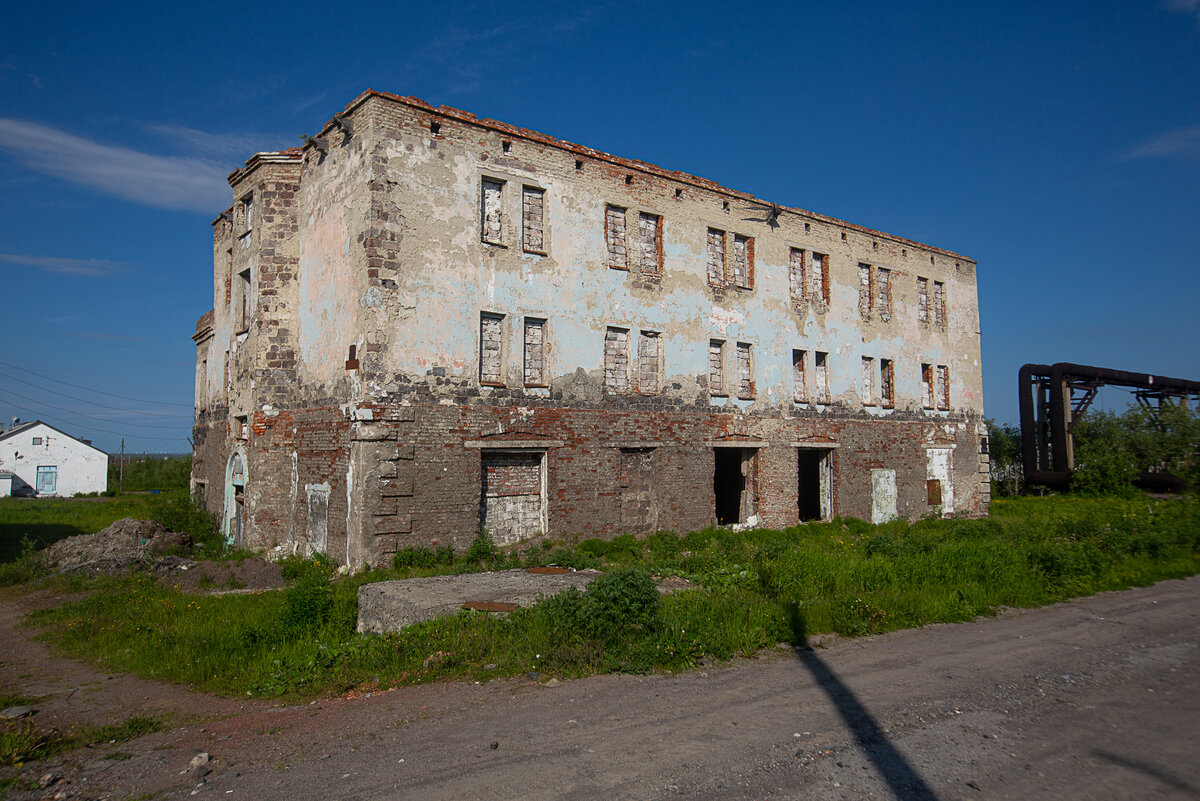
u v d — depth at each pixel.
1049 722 6.74
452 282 16.50
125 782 5.74
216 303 23.25
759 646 9.20
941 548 14.59
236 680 8.95
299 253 18.70
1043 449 37.12
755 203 23.23
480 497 16.81
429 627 9.35
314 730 6.79
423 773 5.68
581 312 18.77
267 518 18.27
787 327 23.94
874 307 27.22
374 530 14.97
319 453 16.80
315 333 17.52
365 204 15.70
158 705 8.10
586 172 19.27
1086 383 36.75
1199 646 9.48
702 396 21.31
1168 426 33.97
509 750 6.08
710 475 21.33
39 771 6.04
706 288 21.75
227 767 5.99
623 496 19.53
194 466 25.48
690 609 9.87
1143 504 25.39
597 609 8.84
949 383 30.00
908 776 5.56
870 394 26.86
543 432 17.72
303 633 10.73
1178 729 6.58
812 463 28.12
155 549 19.20
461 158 16.94
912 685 7.80
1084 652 9.18
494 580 11.79
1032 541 16.34
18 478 54.72
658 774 5.56
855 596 11.16
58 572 17.31
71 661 10.26
